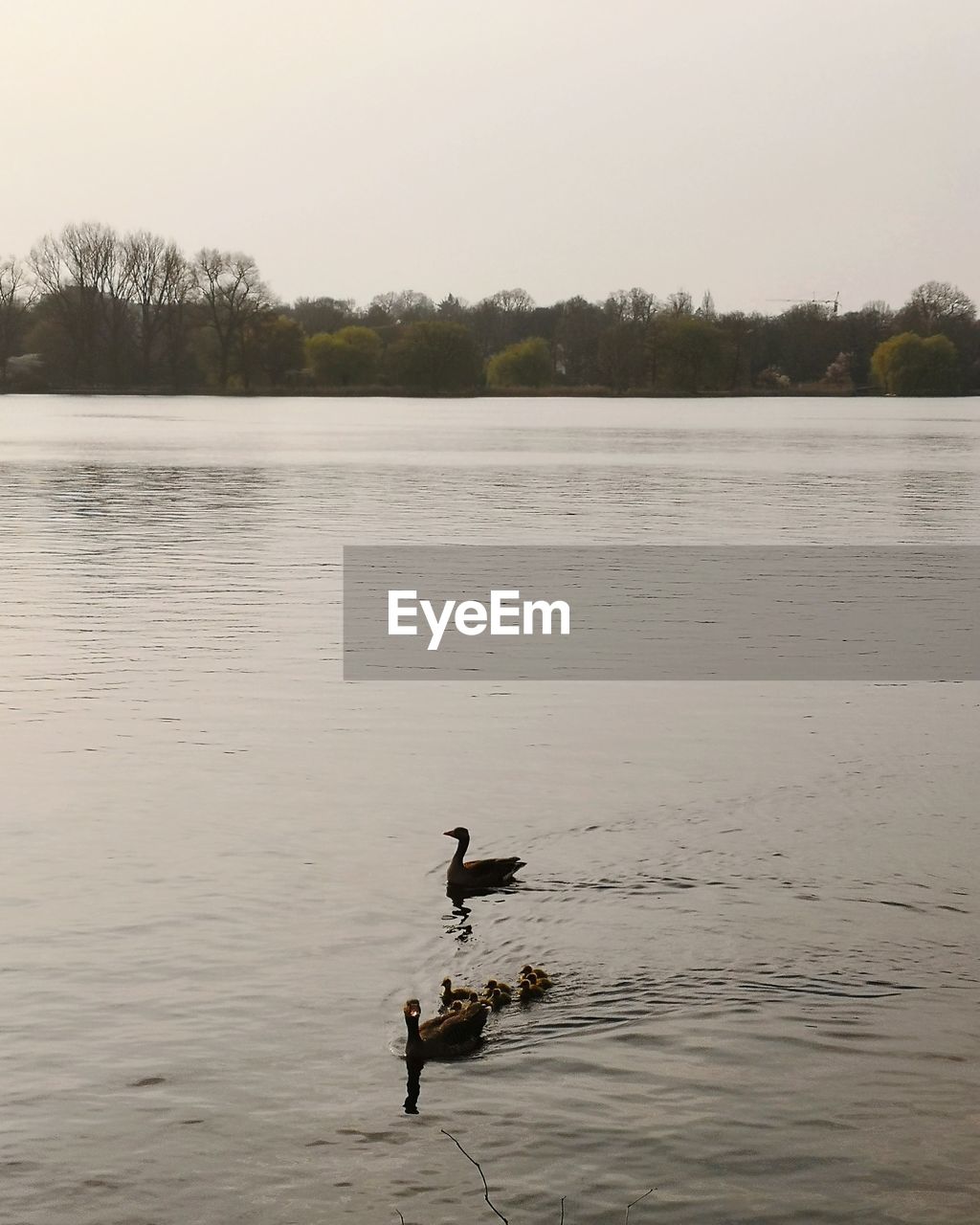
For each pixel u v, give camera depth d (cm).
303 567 3738
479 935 1299
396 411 16800
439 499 5819
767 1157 966
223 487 6325
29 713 2109
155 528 4647
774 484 6700
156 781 1769
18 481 6556
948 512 5372
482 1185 937
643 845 1538
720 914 1344
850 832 1586
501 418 14938
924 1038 1112
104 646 2623
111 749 1914
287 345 19425
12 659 2497
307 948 1274
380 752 1916
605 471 7475
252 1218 905
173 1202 920
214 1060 1080
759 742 1992
